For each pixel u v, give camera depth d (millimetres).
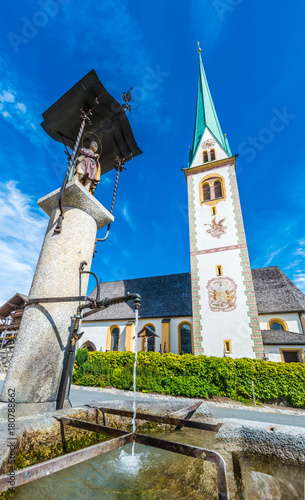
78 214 3689
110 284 31859
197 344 17000
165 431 3064
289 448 2156
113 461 2121
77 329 3047
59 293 3146
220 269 18438
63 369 2920
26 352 2730
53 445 2021
